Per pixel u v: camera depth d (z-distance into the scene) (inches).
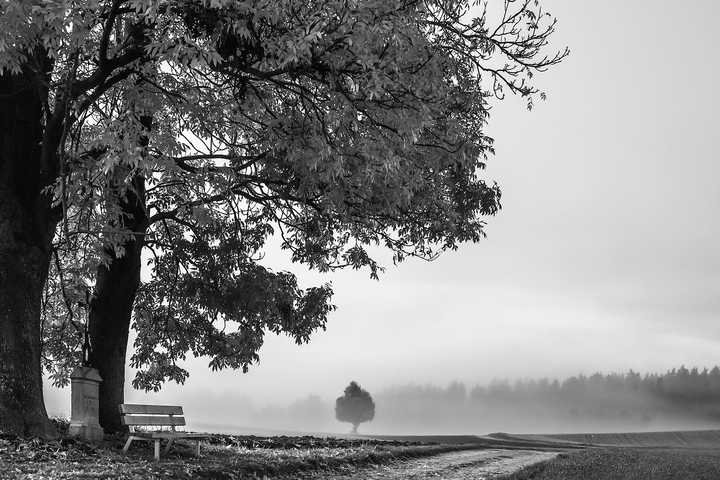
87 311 896.9
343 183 729.0
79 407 690.2
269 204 889.5
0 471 478.6
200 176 719.1
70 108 655.8
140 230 839.1
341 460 746.8
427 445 1299.2
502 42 781.3
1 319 656.4
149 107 686.5
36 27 546.9
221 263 880.3
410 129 645.9
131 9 593.0
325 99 664.4
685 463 1000.2
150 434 624.1
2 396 637.9
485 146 932.6
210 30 593.9
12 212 675.4
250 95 726.5
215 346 1004.6
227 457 681.0
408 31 605.0
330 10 578.6
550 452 1470.2
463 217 953.5
